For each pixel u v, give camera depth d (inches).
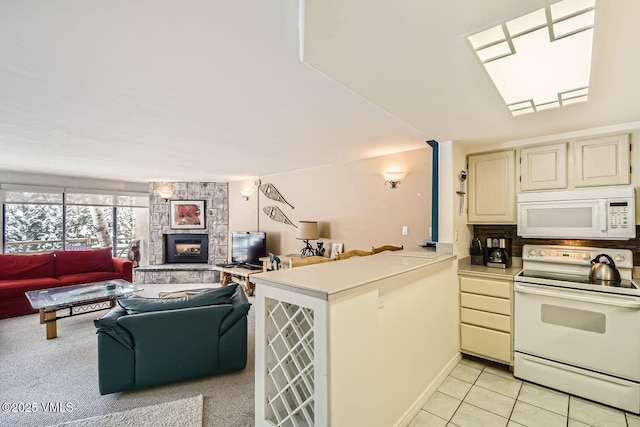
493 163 113.3
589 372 81.7
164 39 54.8
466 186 119.0
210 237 255.9
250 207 241.0
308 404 55.0
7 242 203.3
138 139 123.1
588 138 95.2
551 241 110.6
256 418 62.4
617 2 37.2
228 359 95.7
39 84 73.1
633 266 94.3
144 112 92.2
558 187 100.1
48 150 141.3
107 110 90.2
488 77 57.9
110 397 84.4
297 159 166.7
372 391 57.6
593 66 54.0
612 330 78.7
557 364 86.6
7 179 198.8
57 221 227.5
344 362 50.8
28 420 74.4
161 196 252.4
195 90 76.9
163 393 86.6
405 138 123.9
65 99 82.1
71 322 147.9
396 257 94.7
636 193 88.4
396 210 151.6
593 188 94.4
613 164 91.3
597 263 90.0
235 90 77.0
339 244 176.7
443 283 96.0
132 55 60.3
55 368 101.1
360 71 55.6
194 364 91.6
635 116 82.0
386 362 65.8
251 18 48.7
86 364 104.0
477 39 45.5
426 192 140.3
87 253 192.4
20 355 111.0
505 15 39.5
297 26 50.9
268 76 69.5
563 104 72.9
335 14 38.7
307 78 70.6
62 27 50.9
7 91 76.9
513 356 95.5
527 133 98.7
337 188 178.9
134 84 73.3
